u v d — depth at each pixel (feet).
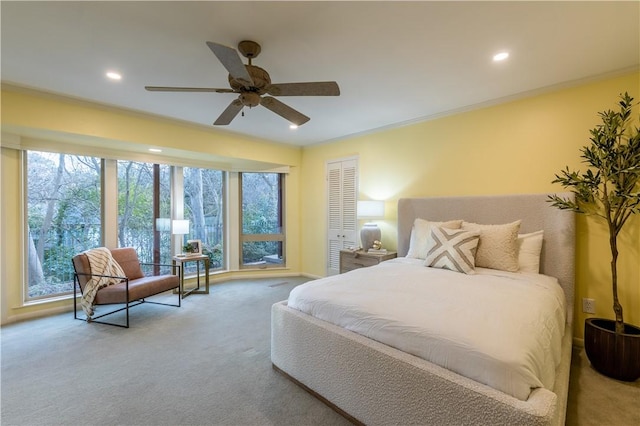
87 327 10.26
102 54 7.42
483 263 8.95
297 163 18.02
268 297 13.87
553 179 9.29
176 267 14.37
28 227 11.30
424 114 11.95
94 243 12.90
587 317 8.79
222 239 17.40
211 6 5.65
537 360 4.38
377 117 12.34
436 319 5.15
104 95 9.95
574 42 6.82
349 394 5.77
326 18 6.01
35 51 7.27
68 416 5.86
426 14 5.87
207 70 8.27
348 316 6.10
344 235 15.79
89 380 7.09
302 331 6.74
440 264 8.94
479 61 7.72
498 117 10.37
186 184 15.92
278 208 18.37
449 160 11.62
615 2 5.49
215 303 13.00
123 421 5.74
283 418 5.86
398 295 6.33
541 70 8.20
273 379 7.19
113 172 13.24
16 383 6.93
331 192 16.44
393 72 8.36
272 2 5.54
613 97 8.30
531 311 5.49
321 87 6.61
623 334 7.00
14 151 10.76
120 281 11.55
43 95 9.63
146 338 9.42
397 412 5.05
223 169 16.88
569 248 8.70
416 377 4.79
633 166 7.14
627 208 7.98
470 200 10.66
